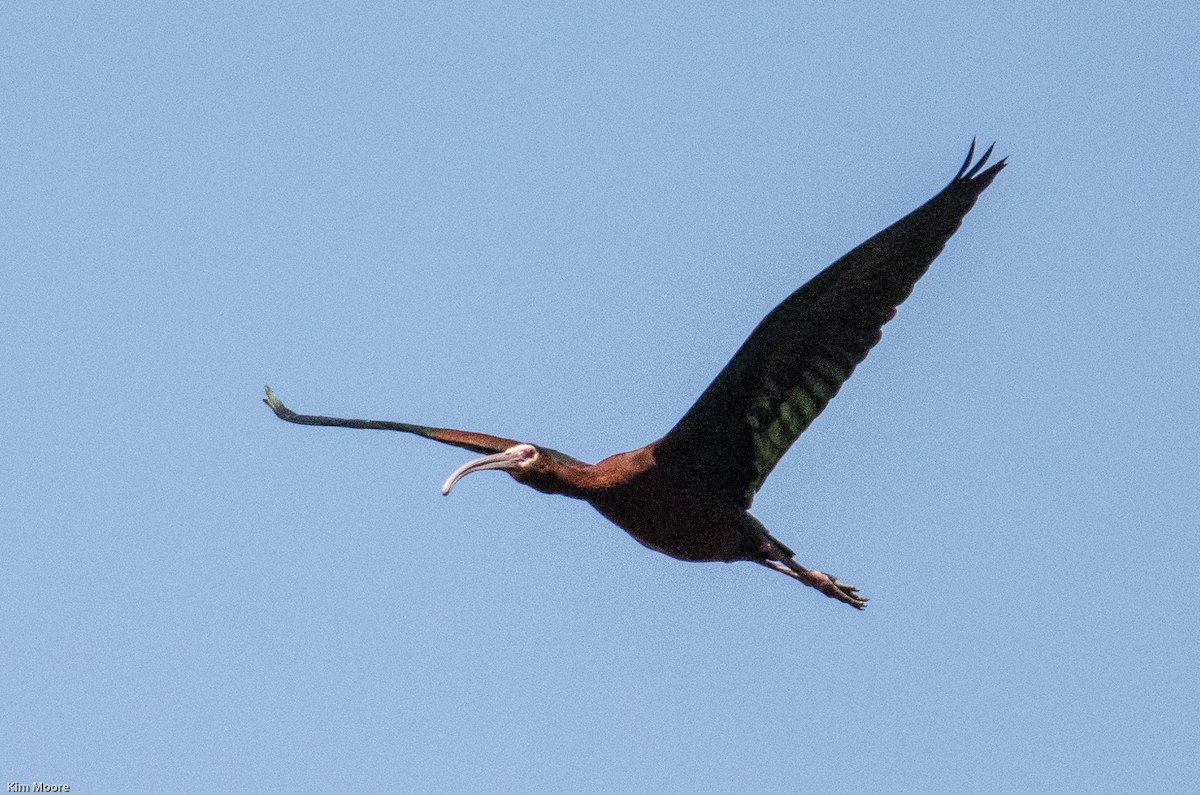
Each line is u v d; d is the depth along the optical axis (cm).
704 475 1692
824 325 1595
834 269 1541
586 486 1705
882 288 1562
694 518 1694
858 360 1591
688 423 1664
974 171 1505
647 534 1717
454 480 1703
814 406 1631
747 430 1667
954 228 1526
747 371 1623
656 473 1688
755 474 1688
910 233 1530
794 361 1620
